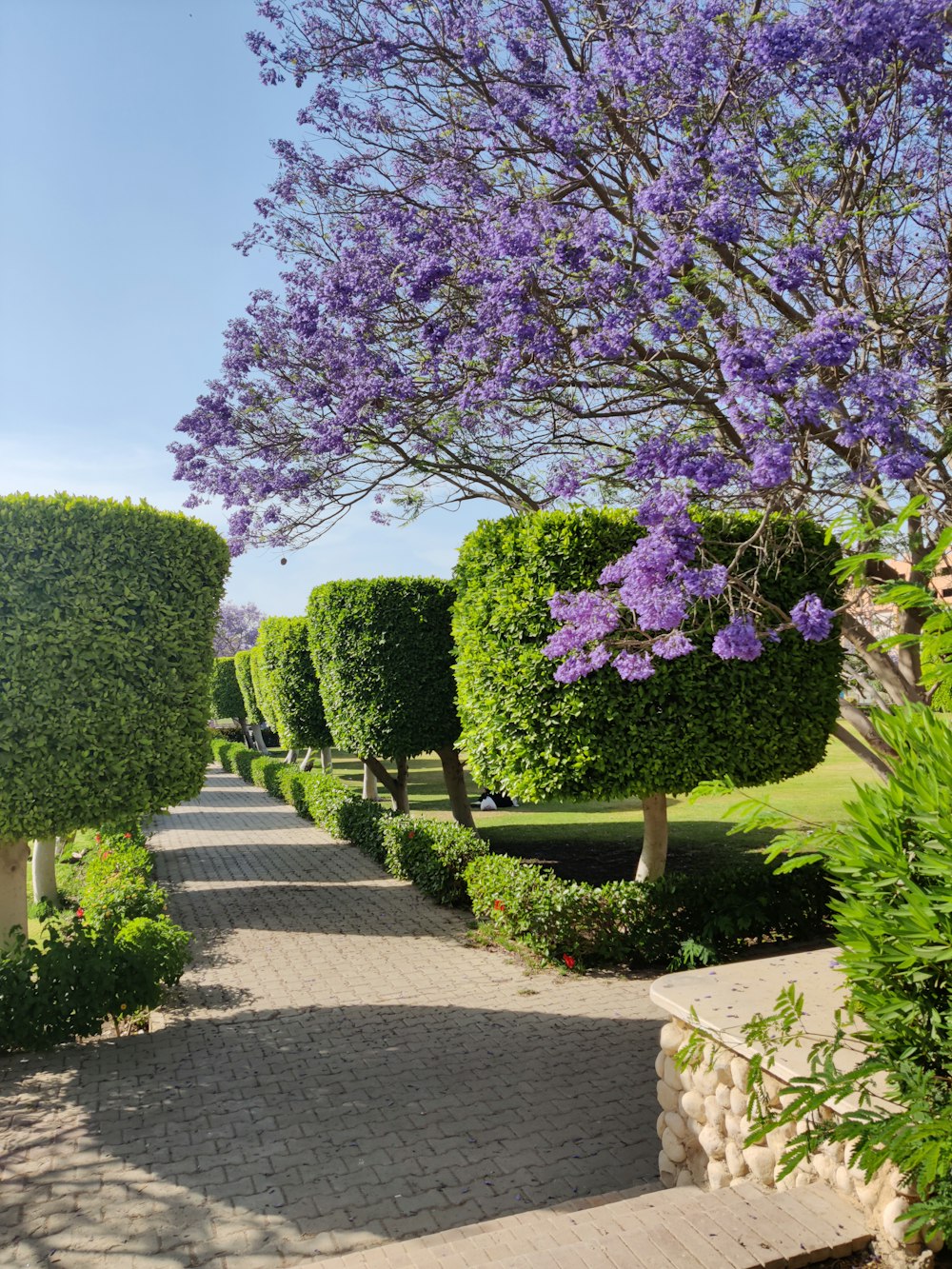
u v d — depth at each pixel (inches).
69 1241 152.6
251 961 348.5
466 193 259.0
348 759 1424.7
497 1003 288.5
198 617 300.2
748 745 328.5
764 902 328.2
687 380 258.5
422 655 535.2
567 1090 218.5
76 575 267.9
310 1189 170.6
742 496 251.0
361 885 486.9
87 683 269.1
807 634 221.8
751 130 225.1
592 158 253.1
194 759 297.3
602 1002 286.5
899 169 243.4
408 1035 261.1
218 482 347.9
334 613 552.7
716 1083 144.0
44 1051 250.7
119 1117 205.3
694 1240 106.8
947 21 197.8
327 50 269.0
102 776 273.7
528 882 336.8
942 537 81.9
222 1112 207.3
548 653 264.8
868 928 94.0
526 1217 149.9
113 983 254.7
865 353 226.4
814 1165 122.6
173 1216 160.9
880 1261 103.8
